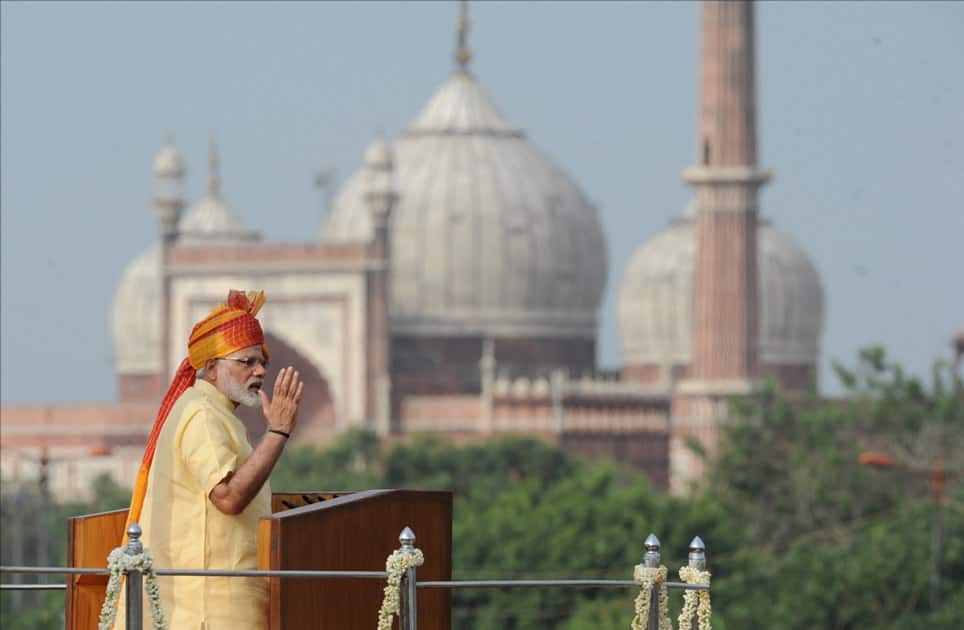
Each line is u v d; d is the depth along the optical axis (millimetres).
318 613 20609
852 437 139375
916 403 139375
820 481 133625
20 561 114188
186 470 20938
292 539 20297
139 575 19859
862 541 112125
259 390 21422
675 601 90625
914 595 97375
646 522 129000
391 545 21609
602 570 124500
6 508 119500
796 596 97938
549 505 135125
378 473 194250
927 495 134125
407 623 20250
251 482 20547
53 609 99250
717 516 131750
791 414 142500
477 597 123500
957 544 103438
